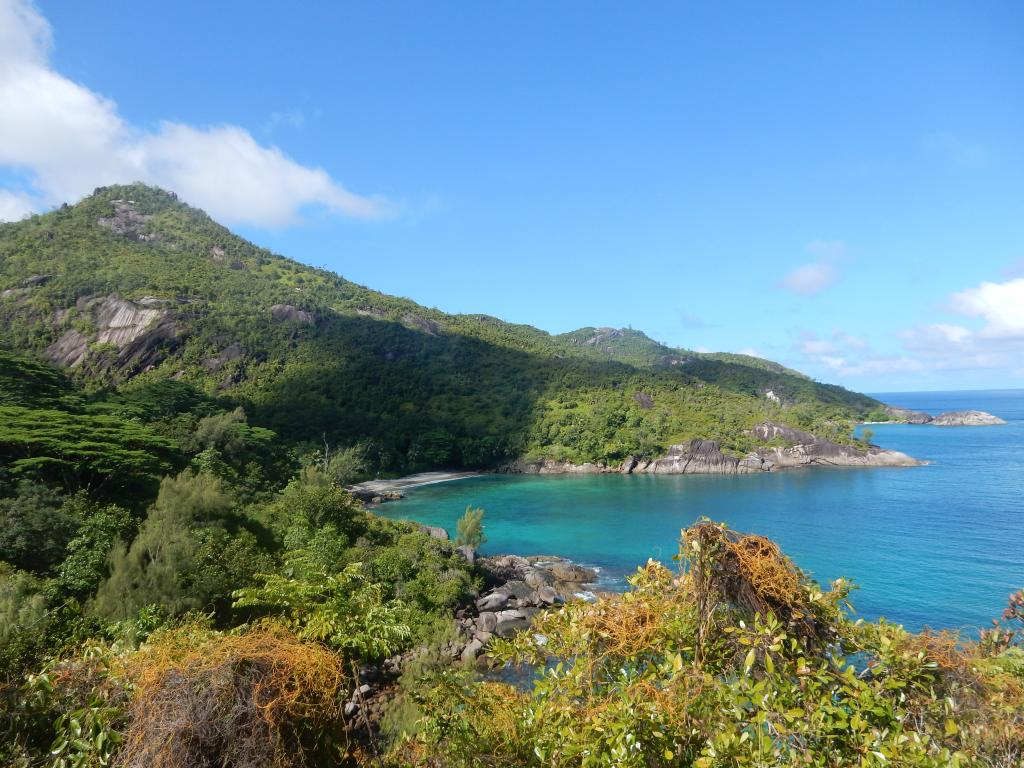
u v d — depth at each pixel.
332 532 38.09
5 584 20.91
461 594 37.12
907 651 5.00
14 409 45.34
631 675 5.14
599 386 163.38
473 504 83.25
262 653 4.85
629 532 64.88
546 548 58.44
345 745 5.42
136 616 22.09
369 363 159.50
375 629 7.26
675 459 117.75
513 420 138.50
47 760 5.15
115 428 46.94
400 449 120.56
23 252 172.00
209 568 25.84
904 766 3.94
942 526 61.38
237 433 65.50
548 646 6.10
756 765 3.91
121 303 143.25
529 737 5.41
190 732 4.41
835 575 44.38
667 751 4.36
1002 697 4.79
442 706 6.62
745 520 66.38
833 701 4.48
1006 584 41.81
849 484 93.69
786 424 131.88
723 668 4.96
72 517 30.00
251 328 157.12
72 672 5.89
